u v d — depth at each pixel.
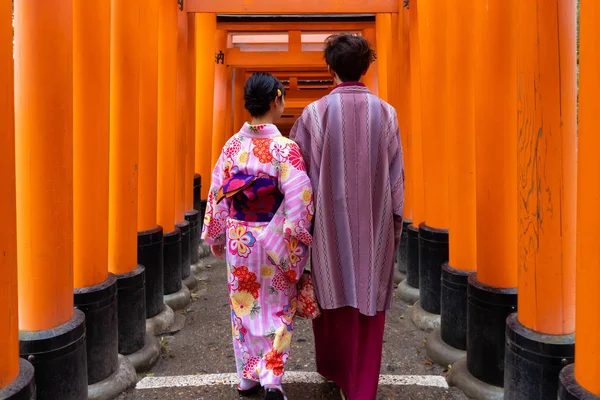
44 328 2.34
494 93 2.70
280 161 2.37
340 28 8.11
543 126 2.15
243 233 2.46
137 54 3.33
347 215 2.37
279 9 5.41
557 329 2.27
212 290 5.14
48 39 2.22
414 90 4.70
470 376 2.87
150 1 3.76
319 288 2.42
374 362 2.45
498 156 2.73
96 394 2.71
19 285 2.33
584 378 1.78
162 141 4.48
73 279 2.67
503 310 2.71
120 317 3.20
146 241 3.82
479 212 2.86
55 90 2.26
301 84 14.88
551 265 2.23
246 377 2.54
